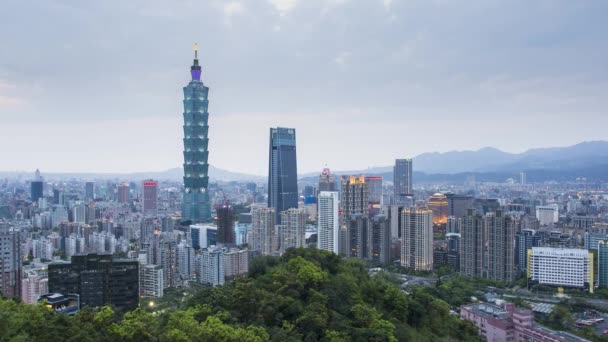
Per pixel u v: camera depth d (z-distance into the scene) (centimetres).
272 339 15962
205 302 19612
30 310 15062
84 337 14088
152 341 14850
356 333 16850
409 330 19875
